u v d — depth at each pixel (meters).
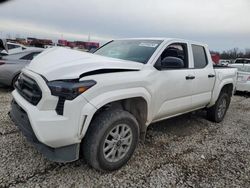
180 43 4.13
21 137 3.73
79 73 2.60
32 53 7.37
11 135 3.80
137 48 3.85
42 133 2.46
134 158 3.40
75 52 3.21
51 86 2.52
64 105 2.50
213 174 3.15
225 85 5.41
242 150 3.98
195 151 3.81
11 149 3.34
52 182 2.71
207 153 3.77
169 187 2.80
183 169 3.22
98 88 2.66
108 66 2.88
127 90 2.96
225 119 5.87
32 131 2.59
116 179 2.87
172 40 3.95
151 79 3.30
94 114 2.82
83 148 2.82
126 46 4.09
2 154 3.20
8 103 5.72
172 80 3.67
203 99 4.59
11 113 3.21
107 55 3.97
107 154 2.90
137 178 2.92
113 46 4.32
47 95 2.51
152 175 3.01
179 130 4.72
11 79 7.03
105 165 2.89
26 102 2.76
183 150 3.81
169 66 3.65
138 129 3.17
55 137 2.50
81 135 2.62
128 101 3.25
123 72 3.01
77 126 2.56
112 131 2.89
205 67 4.62
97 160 2.81
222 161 3.54
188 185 2.86
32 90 2.73
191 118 5.59
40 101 2.55
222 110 5.49
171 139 4.21
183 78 3.89
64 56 3.02
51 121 2.47
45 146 2.61
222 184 2.93
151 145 3.88
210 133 4.71
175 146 3.93
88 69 2.70
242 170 3.31
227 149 3.98
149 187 2.77
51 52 3.29
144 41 4.09
